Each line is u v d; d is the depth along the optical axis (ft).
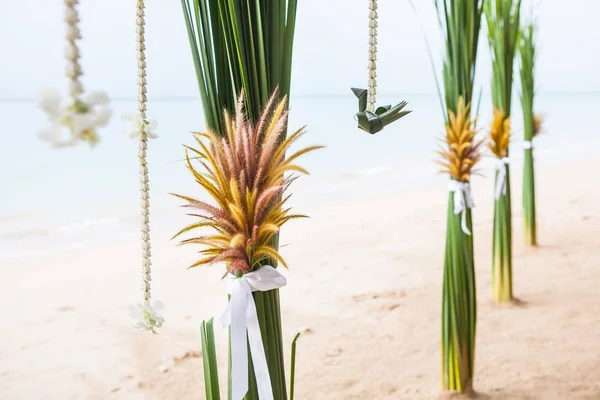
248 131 2.76
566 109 75.56
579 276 12.80
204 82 2.93
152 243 20.08
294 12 3.02
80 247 19.99
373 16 2.39
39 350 10.75
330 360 9.46
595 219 18.15
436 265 14.87
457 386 7.66
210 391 3.16
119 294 14.25
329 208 24.53
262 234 2.86
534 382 8.11
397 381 8.60
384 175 36.32
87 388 9.10
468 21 6.98
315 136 50.24
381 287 13.17
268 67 2.97
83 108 0.98
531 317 10.56
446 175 35.53
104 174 33.01
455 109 7.02
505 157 10.74
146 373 9.51
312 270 14.78
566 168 31.96
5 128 39.99
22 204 27.43
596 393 7.73
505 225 11.09
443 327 7.64
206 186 2.79
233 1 2.76
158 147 39.65
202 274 15.57
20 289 14.90
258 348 2.94
